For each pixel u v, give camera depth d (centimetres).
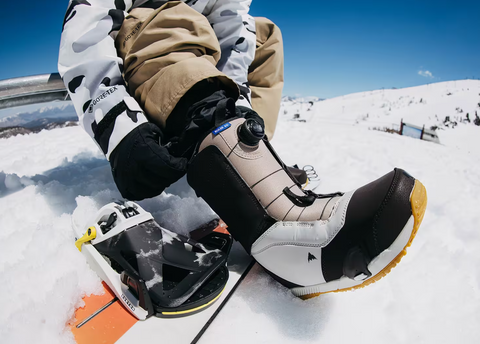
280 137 294
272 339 60
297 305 69
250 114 79
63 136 279
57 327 54
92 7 79
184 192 124
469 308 74
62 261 69
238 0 108
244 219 71
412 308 72
